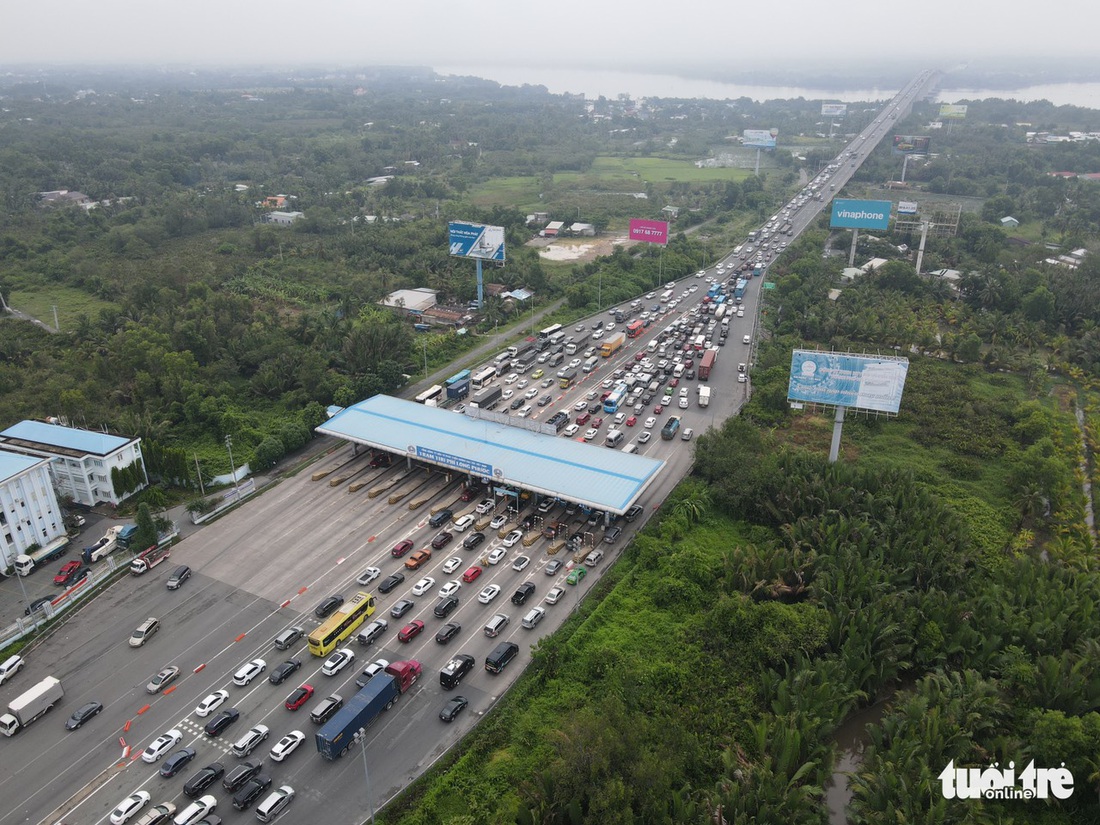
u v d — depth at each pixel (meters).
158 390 143.50
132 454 115.88
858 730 79.31
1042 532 110.62
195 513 108.94
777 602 83.62
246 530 107.19
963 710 72.12
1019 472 116.69
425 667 82.06
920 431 137.50
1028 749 68.75
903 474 110.62
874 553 94.75
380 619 88.06
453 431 121.88
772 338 183.12
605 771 62.53
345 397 144.25
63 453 111.81
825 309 191.00
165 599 92.62
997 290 196.75
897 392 109.69
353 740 71.50
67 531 106.94
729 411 145.62
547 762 68.62
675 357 173.88
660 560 97.25
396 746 71.94
